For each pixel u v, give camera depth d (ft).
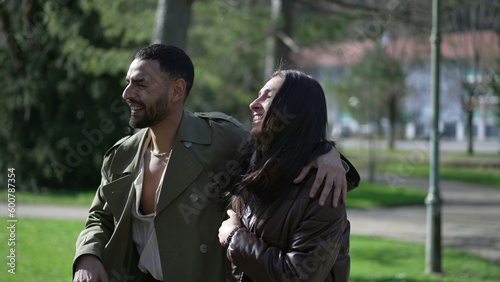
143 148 8.65
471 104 40.70
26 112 48.06
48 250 21.54
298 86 7.57
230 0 32.40
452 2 28.66
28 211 34.86
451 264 23.94
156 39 20.68
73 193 47.19
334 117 97.35
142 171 8.53
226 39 38.63
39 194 45.52
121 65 25.48
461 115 79.10
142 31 29.35
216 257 8.36
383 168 72.79
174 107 8.38
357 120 80.69
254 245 7.14
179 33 20.74
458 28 43.24
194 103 51.37
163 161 8.50
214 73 40.91
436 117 22.74
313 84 7.70
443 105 79.30
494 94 36.09
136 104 8.11
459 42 52.34
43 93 47.32
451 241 29.76
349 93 63.05
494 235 31.45
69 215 34.01
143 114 8.13
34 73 46.55
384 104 97.09
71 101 48.21
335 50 44.09
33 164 48.83
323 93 7.78
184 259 8.23
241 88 46.88
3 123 48.73
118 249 8.40
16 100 47.55
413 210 41.34
